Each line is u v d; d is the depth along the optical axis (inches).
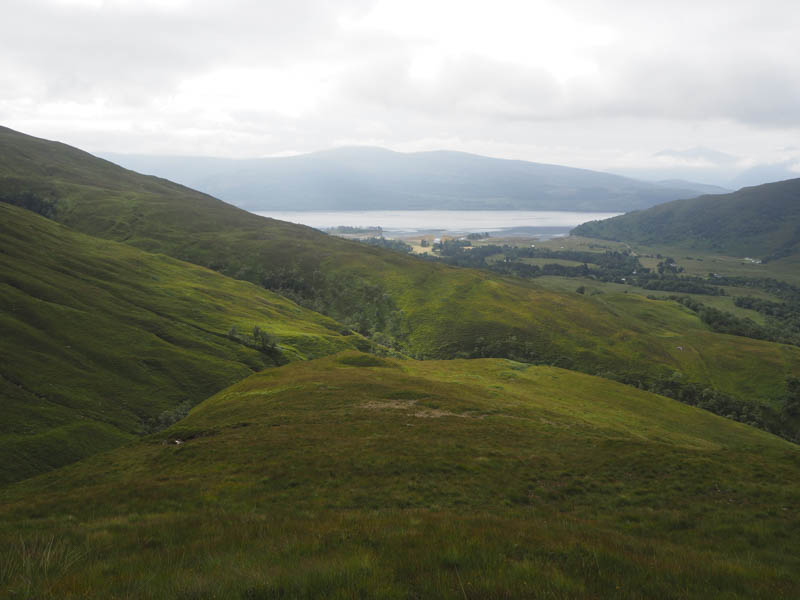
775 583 426.9
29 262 6692.9
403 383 2790.4
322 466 1162.0
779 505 831.1
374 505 892.6
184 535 559.2
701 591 399.2
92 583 379.9
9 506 953.5
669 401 4229.8
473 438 1517.0
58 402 4084.6
